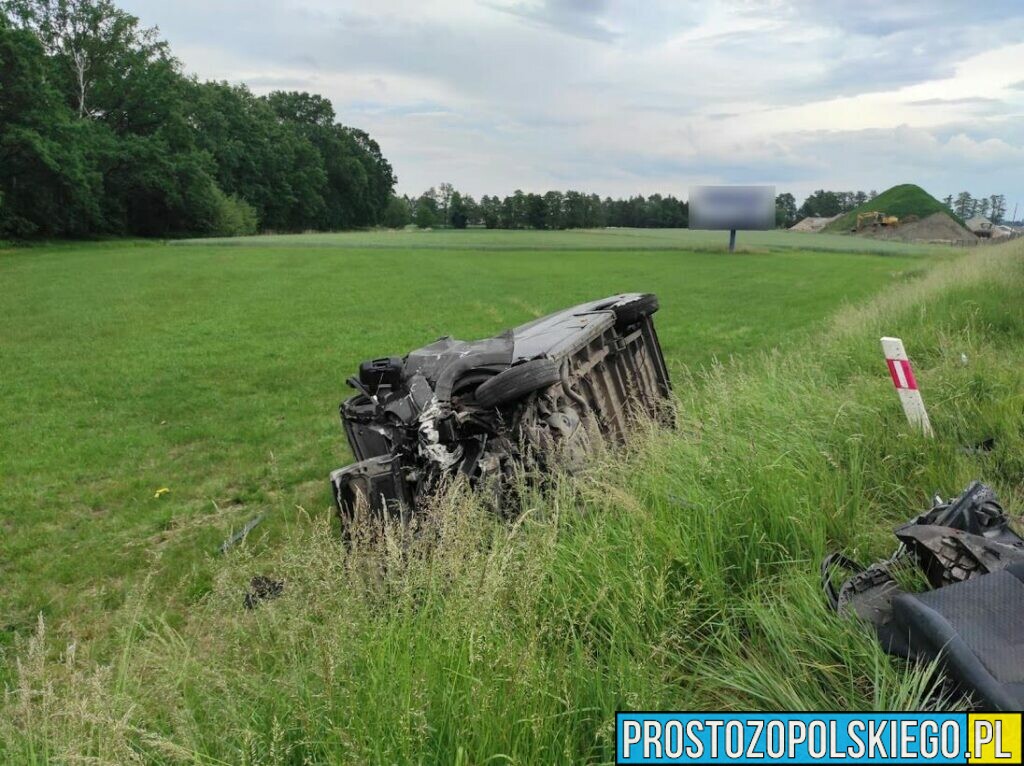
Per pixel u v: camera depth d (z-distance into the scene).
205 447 9.46
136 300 26.14
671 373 13.01
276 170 106.00
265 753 2.80
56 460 8.98
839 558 3.91
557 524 4.18
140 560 6.15
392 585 3.56
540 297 27.58
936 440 5.79
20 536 6.80
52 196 60.91
